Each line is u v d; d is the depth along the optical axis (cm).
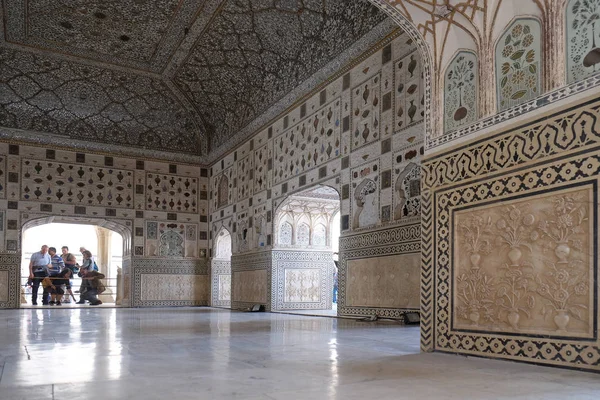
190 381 261
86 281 1495
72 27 1087
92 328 611
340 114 910
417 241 696
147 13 1028
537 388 252
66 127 1389
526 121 361
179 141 1513
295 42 1035
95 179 1407
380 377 279
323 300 1145
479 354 373
